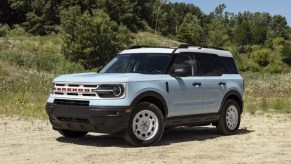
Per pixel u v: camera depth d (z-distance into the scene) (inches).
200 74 373.4
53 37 3676.2
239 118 406.6
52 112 331.3
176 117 347.9
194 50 376.2
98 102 310.0
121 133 315.3
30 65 1296.8
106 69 371.9
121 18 5009.8
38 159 275.3
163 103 335.9
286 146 333.4
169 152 303.1
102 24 2394.2
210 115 376.5
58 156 285.1
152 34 5285.4
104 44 2388.0
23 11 4741.6
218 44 5339.6
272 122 500.4
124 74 333.4
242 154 299.0
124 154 293.3
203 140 363.9
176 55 358.0
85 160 273.0
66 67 1262.3
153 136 328.2
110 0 4970.5
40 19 4402.1
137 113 318.3
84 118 312.3
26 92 733.9
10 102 625.3
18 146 320.8
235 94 401.4
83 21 2341.3
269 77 1257.4
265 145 337.4
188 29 5787.4
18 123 451.2
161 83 335.6
